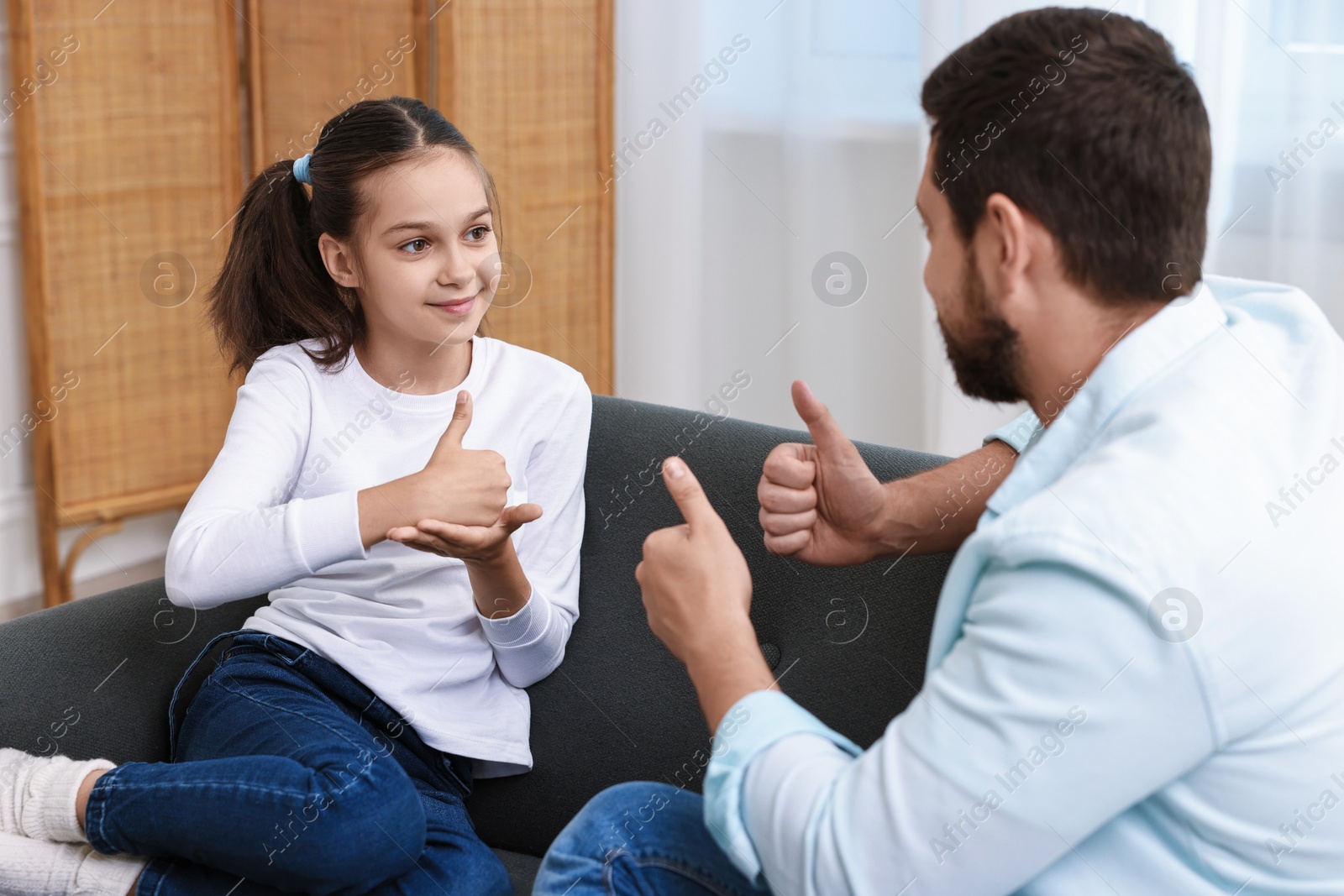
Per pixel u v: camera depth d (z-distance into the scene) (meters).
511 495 1.24
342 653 1.16
